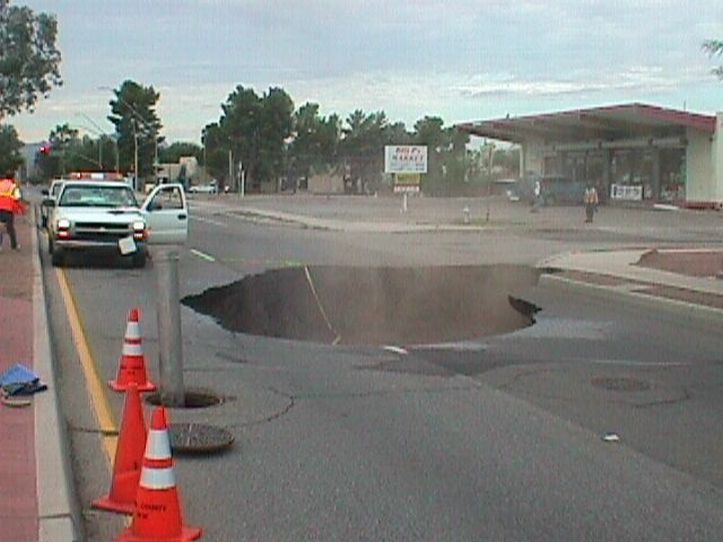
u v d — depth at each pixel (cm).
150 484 533
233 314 1691
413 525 612
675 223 4534
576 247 2994
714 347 1298
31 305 1452
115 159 11906
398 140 11019
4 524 561
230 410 905
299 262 2411
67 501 601
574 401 965
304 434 823
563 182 6688
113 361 1115
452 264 2412
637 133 6625
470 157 9338
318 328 1625
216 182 11012
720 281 1927
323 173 11544
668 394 1002
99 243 2177
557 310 1678
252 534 592
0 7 6544
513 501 661
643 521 627
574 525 618
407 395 984
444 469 730
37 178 13662
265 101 11244
